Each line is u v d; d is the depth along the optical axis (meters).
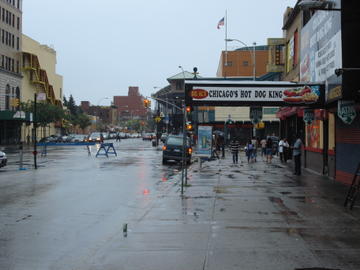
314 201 12.45
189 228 9.02
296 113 25.47
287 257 6.87
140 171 23.45
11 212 11.30
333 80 14.10
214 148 38.69
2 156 24.53
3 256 7.21
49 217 10.61
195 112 63.34
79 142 70.00
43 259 7.03
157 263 6.64
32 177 20.28
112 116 197.62
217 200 12.77
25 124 77.06
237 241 7.90
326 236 8.25
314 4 12.83
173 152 28.64
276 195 13.71
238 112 63.81
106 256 7.05
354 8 12.73
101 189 15.92
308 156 23.78
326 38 15.33
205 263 6.59
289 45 30.12
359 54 12.71
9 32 70.50
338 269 6.27
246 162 30.19
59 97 103.75
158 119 62.78
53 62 98.94
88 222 10.00
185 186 16.17
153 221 9.77
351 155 15.78
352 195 11.91
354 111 13.56
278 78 37.84
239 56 83.62
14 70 72.50
